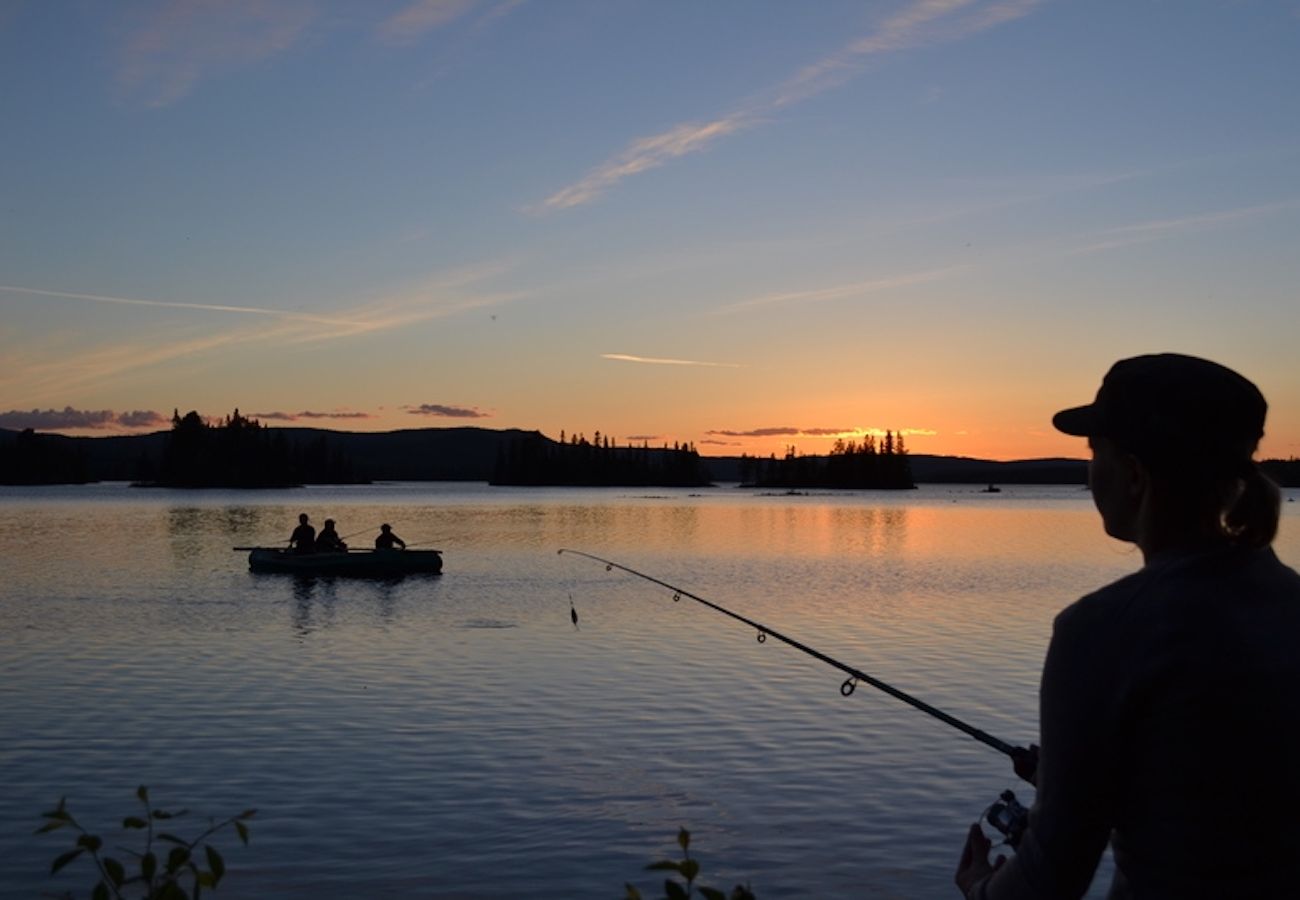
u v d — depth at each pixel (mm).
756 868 9781
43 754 13242
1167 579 2543
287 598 30906
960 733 14383
